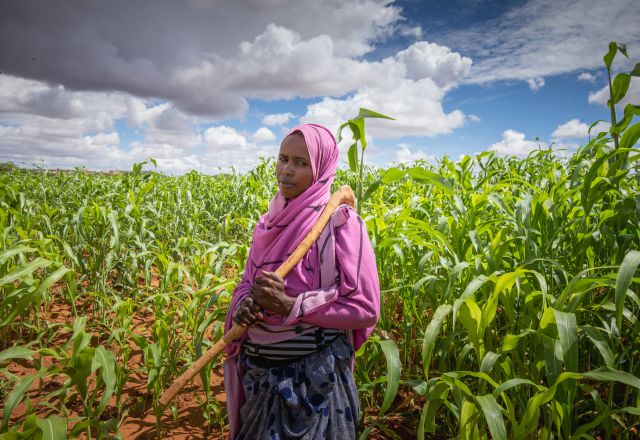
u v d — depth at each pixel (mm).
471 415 1537
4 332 3209
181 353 3186
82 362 1819
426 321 3051
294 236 1498
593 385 2316
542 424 2121
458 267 2201
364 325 1461
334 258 1454
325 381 1429
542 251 2467
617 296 1403
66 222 4898
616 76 2305
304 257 1476
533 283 2359
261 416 1476
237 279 2830
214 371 3178
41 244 3076
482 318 1639
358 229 1489
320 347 1453
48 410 2604
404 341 2814
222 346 1483
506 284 1598
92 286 4180
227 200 7848
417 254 2850
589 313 2375
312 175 1519
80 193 7691
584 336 2289
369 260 1476
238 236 7078
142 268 5332
